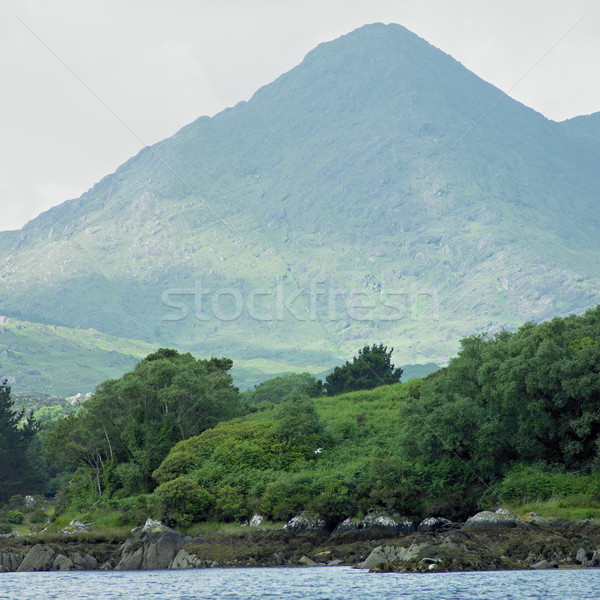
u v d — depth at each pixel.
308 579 61.50
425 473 81.25
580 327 89.38
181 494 83.62
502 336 96.56
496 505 76.12
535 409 78.62
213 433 100.44
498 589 53.03
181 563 74.25
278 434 95.50
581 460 79.25
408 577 59.66
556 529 66.56
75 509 104.44
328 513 78.06
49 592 59.44
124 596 56.50
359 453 92.12
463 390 89.06
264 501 81.62
